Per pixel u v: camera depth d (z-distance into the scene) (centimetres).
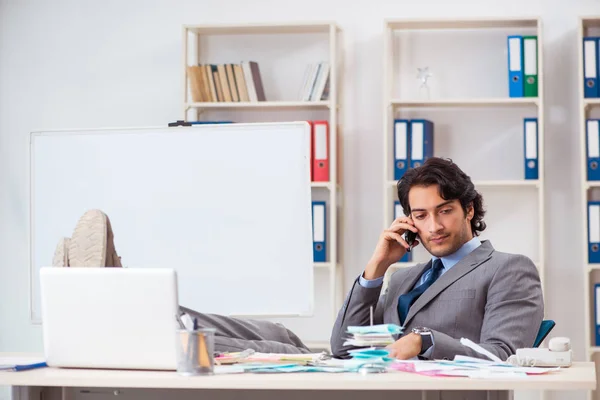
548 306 518
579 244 517
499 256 293
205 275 403
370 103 539
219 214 403
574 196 519
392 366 215
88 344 220
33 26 566
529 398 507
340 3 545
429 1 538
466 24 521
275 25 523
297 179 396
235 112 547
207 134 406
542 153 499
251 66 529
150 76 558
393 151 512
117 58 561
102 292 218
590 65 502
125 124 558
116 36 561
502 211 527
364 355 207
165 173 409
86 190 415
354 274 536
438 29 536
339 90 541
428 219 293
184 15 558
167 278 213
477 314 287
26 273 559
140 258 409
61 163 418
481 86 532
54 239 417
